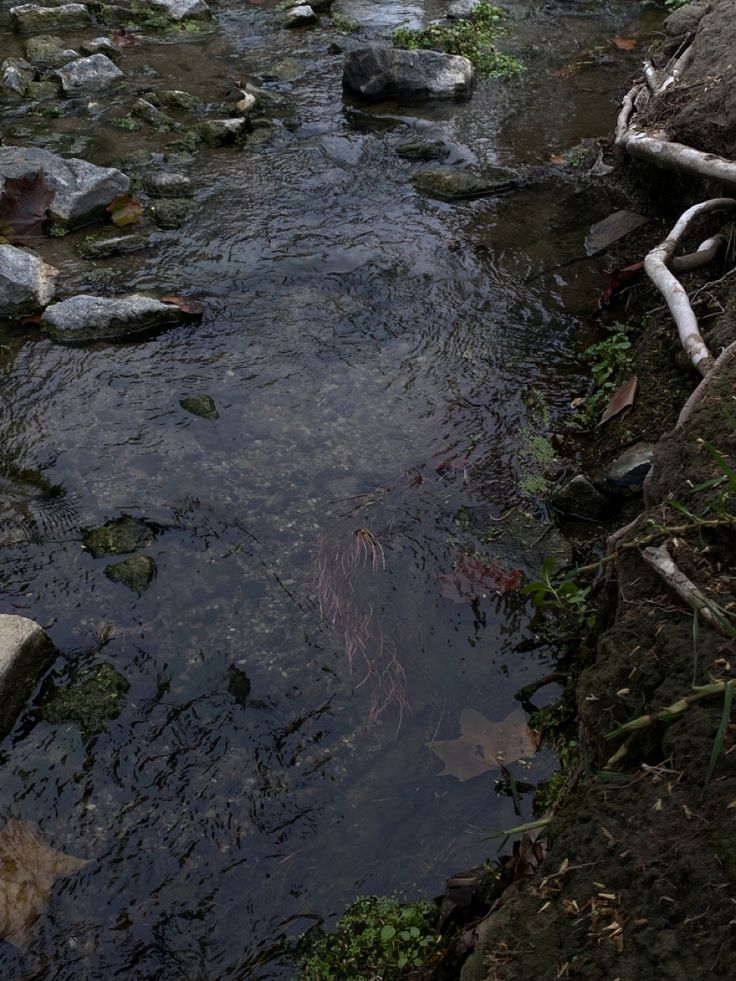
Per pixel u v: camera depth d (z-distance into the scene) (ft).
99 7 27.25
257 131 20.79
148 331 14.69
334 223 17.51
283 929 7.97
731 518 7.77
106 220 17.58
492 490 12.02
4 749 9.21
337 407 13.29
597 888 6.08
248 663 10.05
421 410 13.26
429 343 14.53
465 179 18.63
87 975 7.67
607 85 23.24
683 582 7.54
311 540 11.37
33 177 17.39
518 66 24.27
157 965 7.74
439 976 7.39
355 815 8.77
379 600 10.73
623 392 12.73
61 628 10.30
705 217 14.46
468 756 9.16
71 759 9.15
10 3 28.35
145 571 10.85
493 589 10.80
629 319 14.66
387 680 9.93
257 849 8.53
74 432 12.78
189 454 12.48
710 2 18.72
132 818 8.72
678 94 16.33
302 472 12.27
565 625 10.30
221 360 14.11
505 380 13.80
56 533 11.37
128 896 8.18
